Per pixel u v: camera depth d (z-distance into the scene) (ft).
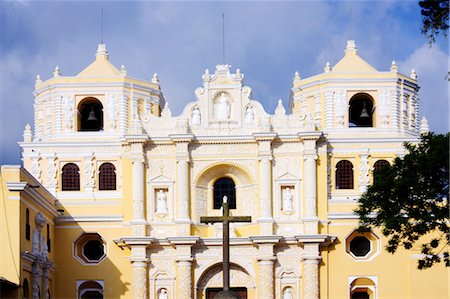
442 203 215.10
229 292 179.63
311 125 271.69
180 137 269.23
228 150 272.72
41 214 243.81
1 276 216.13
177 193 271.08
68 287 268.41
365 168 272.10
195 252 268.82
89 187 274.57
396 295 264.52
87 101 284.00
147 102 285.23
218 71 276.82
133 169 271.28
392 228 198.29
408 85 281.54
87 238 273.95
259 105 274.98
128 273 268.62
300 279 265.75
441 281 263.90
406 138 272.51
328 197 269.85
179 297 265.34
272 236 262.67
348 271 265.54
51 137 279.69
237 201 273.95
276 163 271.49
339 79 277.44
